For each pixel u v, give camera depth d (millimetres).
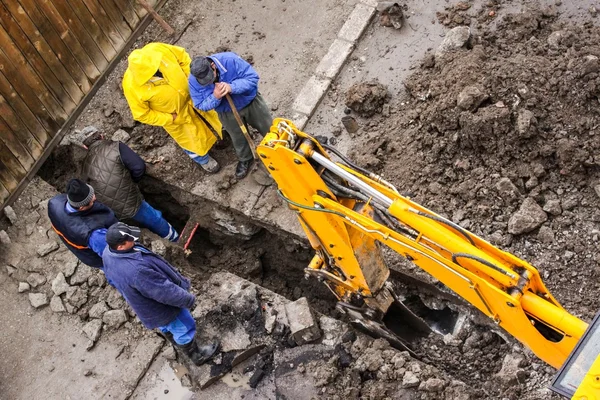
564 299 6609
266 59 8672
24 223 8227
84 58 8672
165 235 8148
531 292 4973
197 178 8102
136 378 7172
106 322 7484
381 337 6859
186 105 7379
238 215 7930
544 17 8023
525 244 6914
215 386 7039
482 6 8336
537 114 7105
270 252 8156
